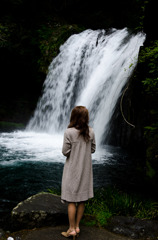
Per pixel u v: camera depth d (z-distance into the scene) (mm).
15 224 3006
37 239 2750
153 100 5387
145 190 4516
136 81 6309
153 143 4434
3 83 13711
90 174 2781
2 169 5633
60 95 11984
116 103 8094
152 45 5715
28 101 14016
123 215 3518
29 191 4586
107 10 15117
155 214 3500
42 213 3064
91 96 9930
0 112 13727
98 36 11883
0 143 8344
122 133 7914
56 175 5398
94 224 3166
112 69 9367
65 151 2701
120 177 5391
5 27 12961
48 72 12602
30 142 8734
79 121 2736
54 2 15523
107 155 7164
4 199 4234
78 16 15367
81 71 11531
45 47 12820
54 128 11953
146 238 2898
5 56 12773
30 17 14141
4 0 13539
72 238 2783
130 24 12133
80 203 2738
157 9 5418
